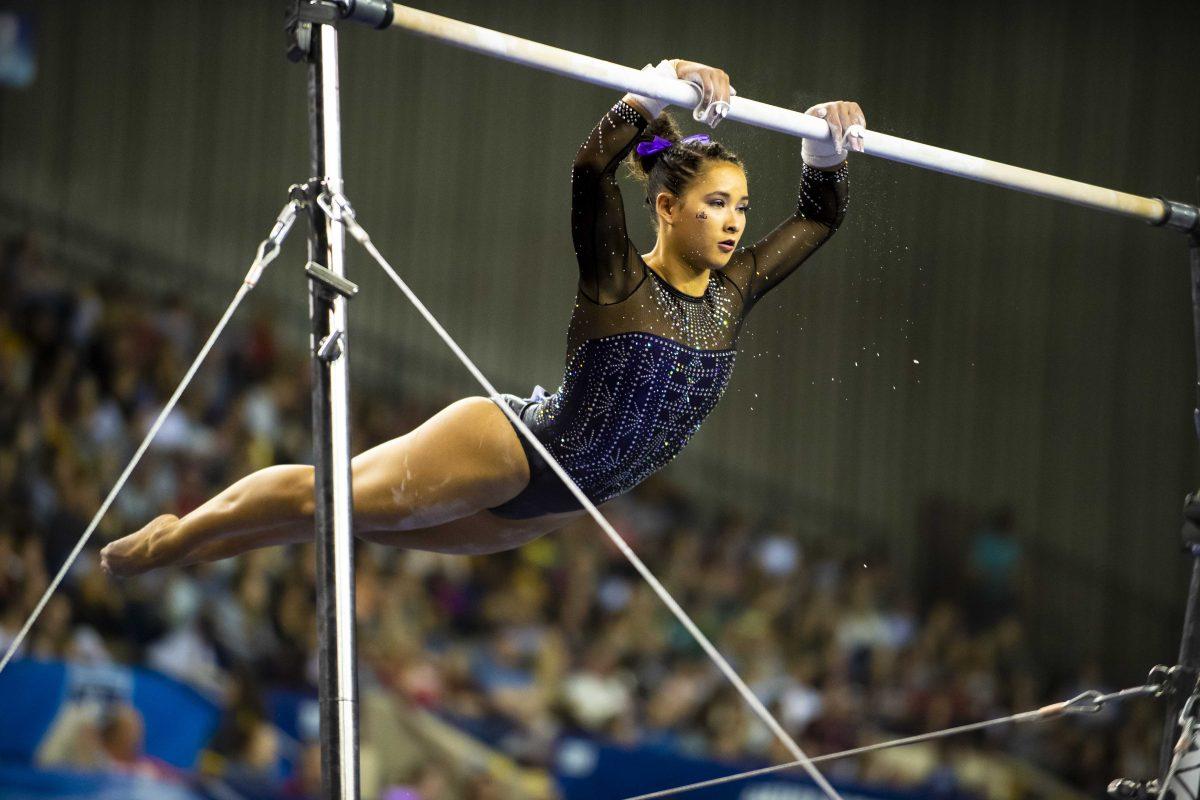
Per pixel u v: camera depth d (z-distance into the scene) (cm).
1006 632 2864
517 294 2908
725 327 891
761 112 861
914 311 2912
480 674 2241
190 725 1845
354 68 2825
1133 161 2984
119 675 1827
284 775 1869
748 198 874
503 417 877
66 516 2138
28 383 2372
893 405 2900
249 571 2141
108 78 2717
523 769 2027
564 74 808
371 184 2828
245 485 891
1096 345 3009
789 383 2889
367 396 2789
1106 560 2980
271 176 2808
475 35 779
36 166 2669
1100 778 2659
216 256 2758
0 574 1973
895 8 2942
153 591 2056
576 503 909
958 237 2947
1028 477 2973
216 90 2783
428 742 2014
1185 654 993
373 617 2202
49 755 1741
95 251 2683
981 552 2909
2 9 2658
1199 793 938
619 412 858
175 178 2748
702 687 2392
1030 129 2962
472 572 2456
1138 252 3030
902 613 2805
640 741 2238
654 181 884
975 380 2950
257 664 2036
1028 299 2980
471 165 2894
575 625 2456
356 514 875
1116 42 2997
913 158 930
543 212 2933
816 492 2894
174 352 2562
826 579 2789
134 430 2373
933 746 2484
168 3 2762
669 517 2823
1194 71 3003
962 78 2947
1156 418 3022
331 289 748
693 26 2917
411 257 2848
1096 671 2872
